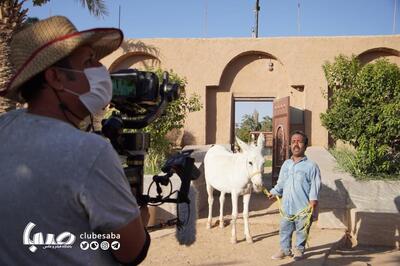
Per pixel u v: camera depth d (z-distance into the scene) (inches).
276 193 261.1
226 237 311.6
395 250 295.4
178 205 102.7
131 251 64.6
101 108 71.1
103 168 60.6
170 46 621.9
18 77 63.6
